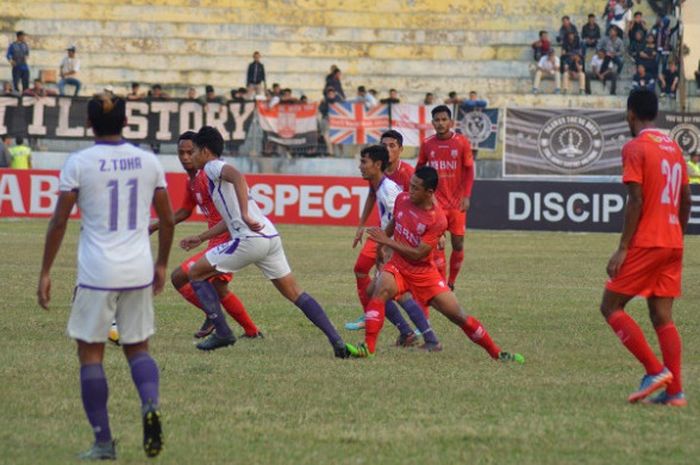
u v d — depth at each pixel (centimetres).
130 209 1931
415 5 11538
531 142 8850
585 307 4169
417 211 2938
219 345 3111
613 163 8812
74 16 11088
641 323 3806
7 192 8406
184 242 3088
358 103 9238
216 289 3288
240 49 11119
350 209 8369
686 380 2712
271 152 9244
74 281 4791
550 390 2561
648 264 2386
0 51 10794
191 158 3288
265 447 2022
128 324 1948
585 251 6731
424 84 11012
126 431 2128
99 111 1922
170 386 2556
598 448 2031
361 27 11375
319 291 4625
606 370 2844
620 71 10806
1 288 4488
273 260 3028
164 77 10806
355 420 2245
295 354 3055
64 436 2083
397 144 3631
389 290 3006
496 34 11394
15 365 2770
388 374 2744
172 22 11144
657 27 10588
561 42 10919
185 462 1917
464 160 4628
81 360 1950
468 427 2181
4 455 1942
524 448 2028
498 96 10775
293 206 8406
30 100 9088
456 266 4716
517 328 3622
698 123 8700
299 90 10862
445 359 3000
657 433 2150
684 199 2462
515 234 8038
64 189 1903
